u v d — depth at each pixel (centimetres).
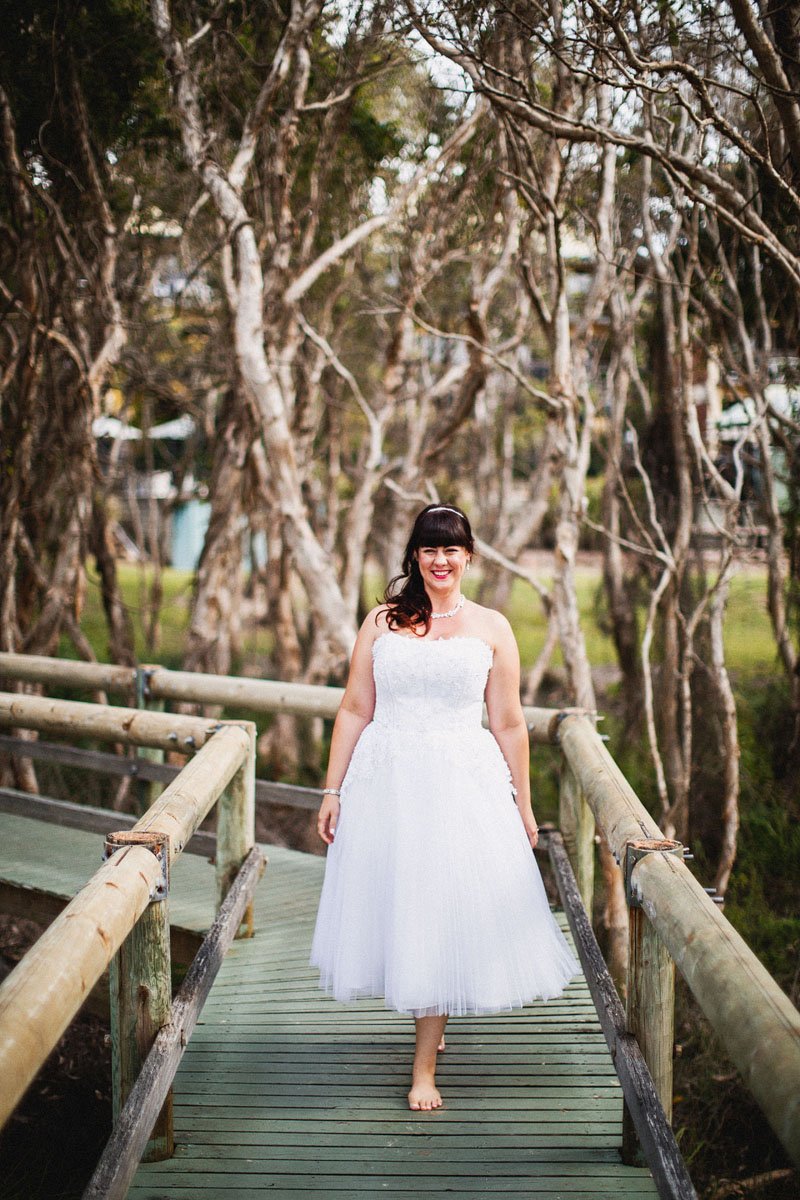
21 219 586
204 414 1055
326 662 820
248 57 600
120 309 732
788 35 367
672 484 696
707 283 541
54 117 590
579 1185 241
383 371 828
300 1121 271
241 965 374
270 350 686
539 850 436
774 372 627
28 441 629
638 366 751
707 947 179
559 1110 276
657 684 714
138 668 491
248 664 1239
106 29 574
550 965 279
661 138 517
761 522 665
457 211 661
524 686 1048
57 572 689
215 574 817
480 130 652
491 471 1284
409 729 280
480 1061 305
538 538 2027
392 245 845
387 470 852
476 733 285
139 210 727
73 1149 446
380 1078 294
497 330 1002
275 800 489
